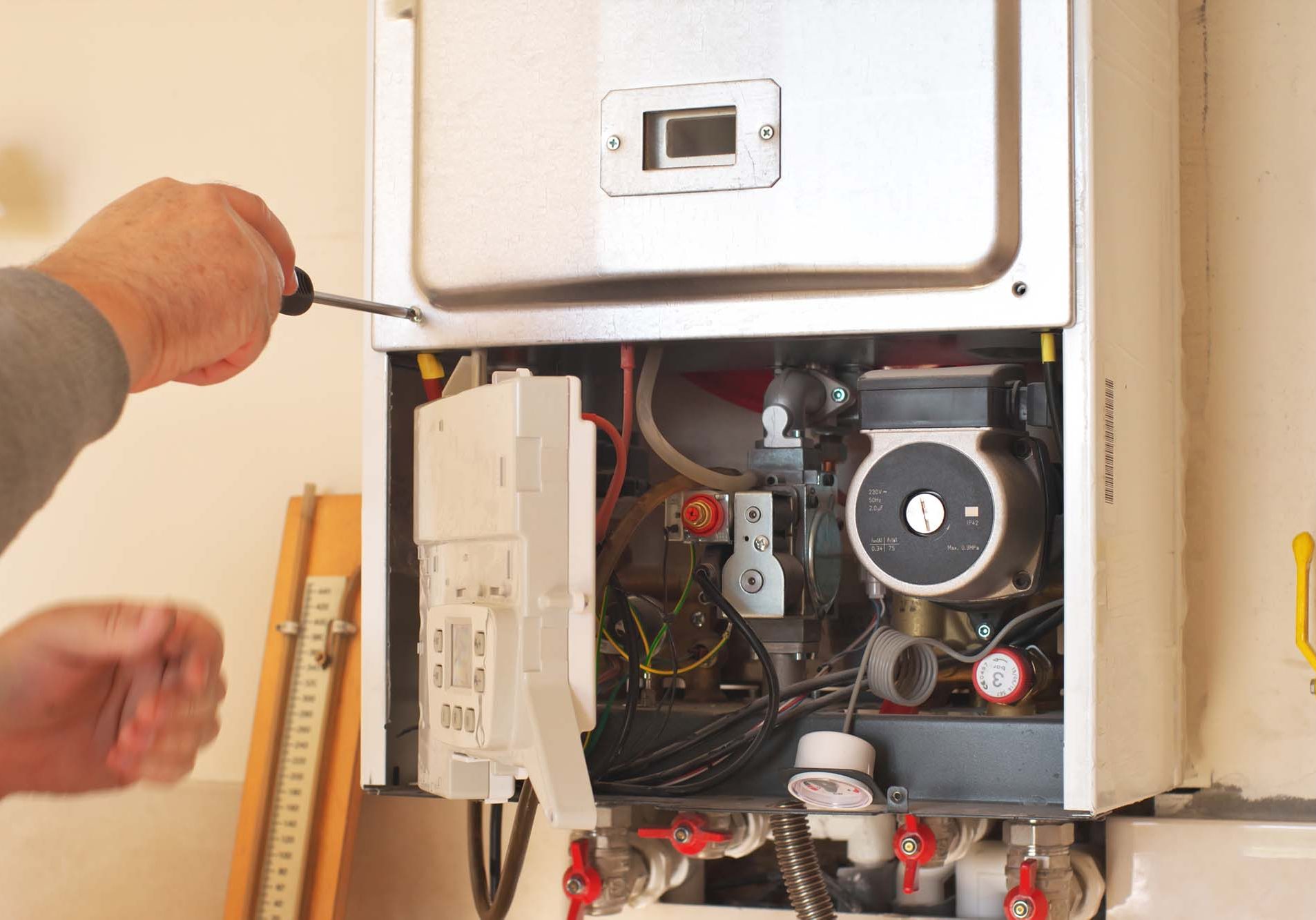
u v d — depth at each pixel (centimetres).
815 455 117
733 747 105
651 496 110
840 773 94
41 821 166
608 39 103
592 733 110
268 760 148
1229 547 126
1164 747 113
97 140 173
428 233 107
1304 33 127
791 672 112
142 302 64
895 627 112
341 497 155
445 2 108
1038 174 95
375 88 111
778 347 111
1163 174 117
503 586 89
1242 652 125
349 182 162
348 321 161
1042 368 120
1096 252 96
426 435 105
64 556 171
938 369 102
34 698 70
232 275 71
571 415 88
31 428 52
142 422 169
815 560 115
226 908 148
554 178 104
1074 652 94
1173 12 123
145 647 68
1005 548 98
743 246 99
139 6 173
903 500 100
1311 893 117
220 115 168
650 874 129
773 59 99
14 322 53
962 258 95
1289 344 125
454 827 149
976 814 93
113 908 162
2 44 178
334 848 144
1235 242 128
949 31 96
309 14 166
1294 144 126
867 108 97
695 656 116
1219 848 120
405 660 113
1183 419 127
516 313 106
